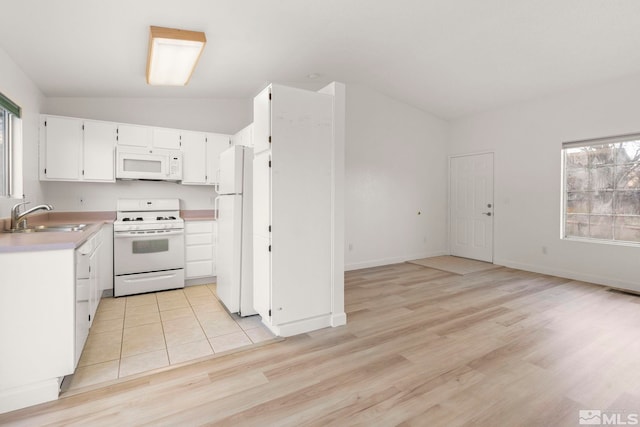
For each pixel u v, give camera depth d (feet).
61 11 7.00
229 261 9.87
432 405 5.59
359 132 16.31
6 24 7.19
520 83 14.11
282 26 9.35
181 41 8.32
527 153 15.76
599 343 7.97
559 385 6.18
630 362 7.04
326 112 8.84
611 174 13.24
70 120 11.49
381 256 17.29
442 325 9.16
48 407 5.50
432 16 9.80
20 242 5.81
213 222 13.44
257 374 6.58
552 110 14.80
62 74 10.23
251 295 9.84
